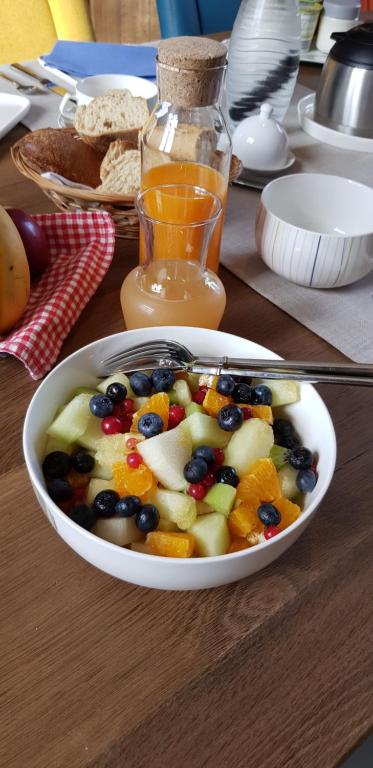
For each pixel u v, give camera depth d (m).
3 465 0.66
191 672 0.51
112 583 0.57
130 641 0.53
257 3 1.25
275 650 0.53
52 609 0.55
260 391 0.66
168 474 0.58
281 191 1.00
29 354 0.75
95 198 0.92
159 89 0.84
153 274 0.79
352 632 0.55
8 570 0.57
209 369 0.67
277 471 0.62
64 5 1.86
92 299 0.90
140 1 2.62
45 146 1.04
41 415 0.61
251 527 0.56
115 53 1.51
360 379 0.65
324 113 1.40
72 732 0.47
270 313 0.91
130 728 0.47
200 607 0.56
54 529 0.61
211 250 0.89
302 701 0.50
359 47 1.31
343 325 0.90
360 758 0.83
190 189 0.81
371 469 0.69
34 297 0.88
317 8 1.68
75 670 0.51
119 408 0.65
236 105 1.36
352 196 1.01
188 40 0.81
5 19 1.82
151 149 0.89
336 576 0.59
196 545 0.55
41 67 1.53
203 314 0.78
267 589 0.57
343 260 0.89
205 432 0.61
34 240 0.87
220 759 0.46
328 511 0.64
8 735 0.46
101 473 0.61
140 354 0.69
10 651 0.51
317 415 0.64
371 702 0.50
